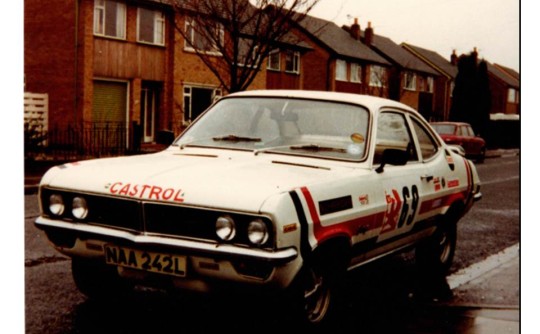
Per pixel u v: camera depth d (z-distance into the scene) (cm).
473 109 4191
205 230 408
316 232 422
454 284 656
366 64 4753
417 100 5534
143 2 2672
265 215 388
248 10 1642
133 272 436
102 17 2567
